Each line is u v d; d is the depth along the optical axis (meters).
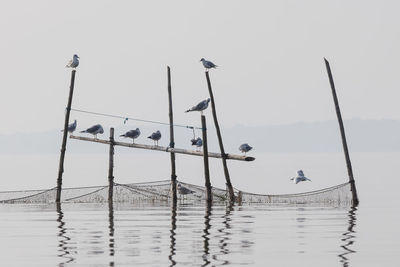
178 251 31.25
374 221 40.91
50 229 37.91
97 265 28.44
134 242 33.56
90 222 40.81
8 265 28.52
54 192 54.12
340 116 51.41
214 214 44.75
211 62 53.19
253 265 28.50
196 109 50.41
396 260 29.34
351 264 28.67
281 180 84.44
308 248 31.97
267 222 40.56
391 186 69.94
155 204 51.38
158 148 52.00
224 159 52.00
